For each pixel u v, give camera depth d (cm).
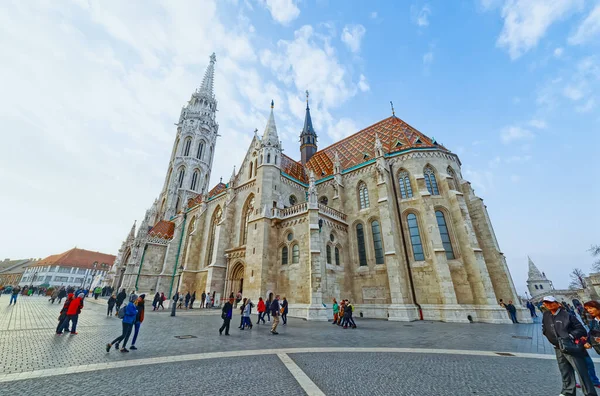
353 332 1580
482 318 2364
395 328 1820
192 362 830
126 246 6009
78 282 10362
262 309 1995
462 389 633
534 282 8075
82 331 1391
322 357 930
